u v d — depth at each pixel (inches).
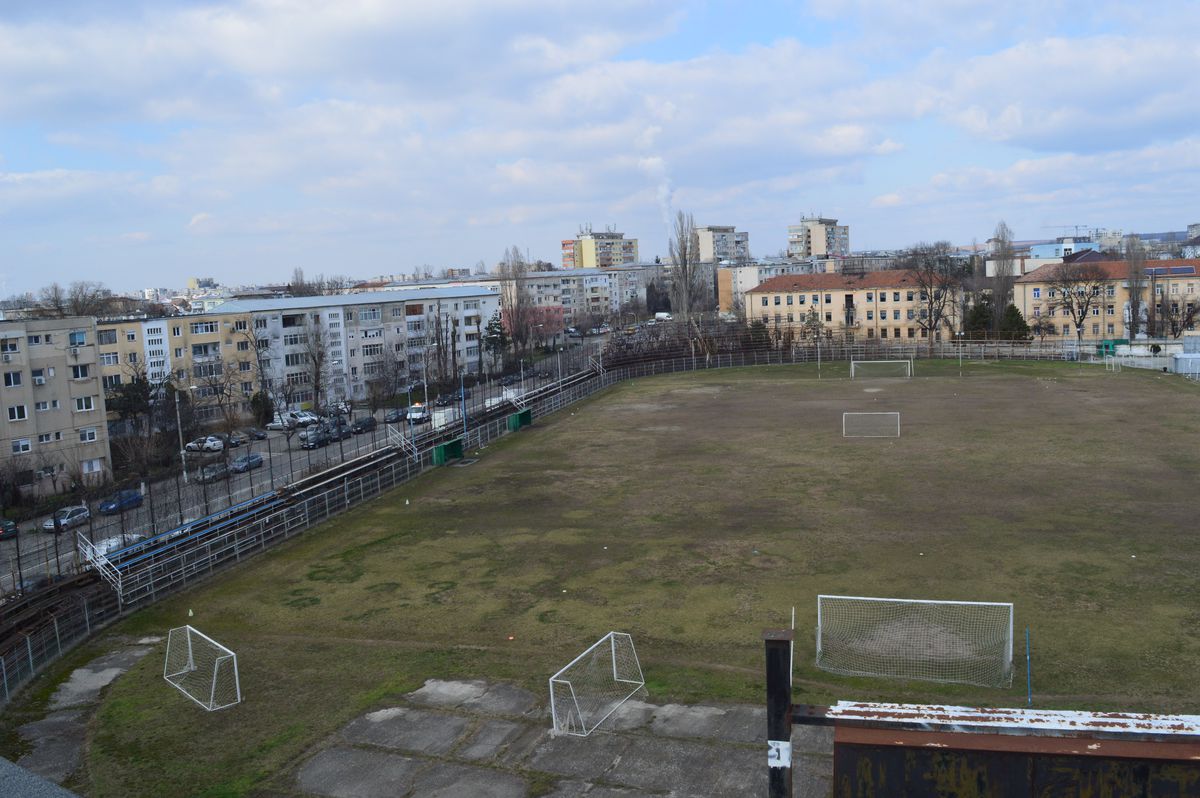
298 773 855.7
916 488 1843.0
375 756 880.9
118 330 3659.0
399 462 2164.1
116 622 1311.5
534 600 1311.5
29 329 2630.4
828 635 1109.1
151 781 852.6
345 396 4266.7
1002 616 1144.8
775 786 274.7
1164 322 4739.2
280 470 2529.5
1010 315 4478.3
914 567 1365.7
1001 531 1528.1
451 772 843.4
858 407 2901.1
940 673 985.5
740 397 3248.0
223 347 3924.7
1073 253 6378.0
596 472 2149.4
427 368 4148.6
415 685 1041.5
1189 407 2659.9
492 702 984.3
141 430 3105.3
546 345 6250.0
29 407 2603.3
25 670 1111.6
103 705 1032.8
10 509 2313.0
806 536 1552.7
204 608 1352.1
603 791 794.8
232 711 997.8
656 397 3348.9
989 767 253.8
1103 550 1402.6
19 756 914.1
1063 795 250.7
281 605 1349.7
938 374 3614.7
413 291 5462.6
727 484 1961.1
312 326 4217.5
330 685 1055.0
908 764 257.6
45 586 1430.9
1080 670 984.9
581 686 1005.2
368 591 1392.7
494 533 1678.2
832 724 268.4
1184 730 249.9
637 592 1320.1
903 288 5275.6
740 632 1147.3
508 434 2721.5
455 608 1296.8
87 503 2043.6
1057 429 2390.5
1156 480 1820.9
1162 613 1141.7
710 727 895.1
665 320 6747.1
